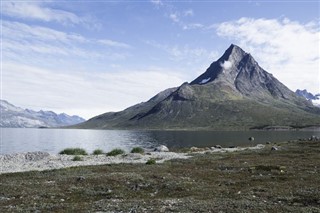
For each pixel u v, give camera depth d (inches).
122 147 5004.9
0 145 5334.6
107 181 1298.0
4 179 1419.8
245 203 884.0
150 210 823.1
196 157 2374.5
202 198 994.7
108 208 861.8
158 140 6835.6
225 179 1348.4
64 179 1364.4
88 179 1339.8
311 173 1460.4
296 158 2135.8
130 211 821.9
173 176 1422.2
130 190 1154.0
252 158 2186.3
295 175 1406.3
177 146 4977.9
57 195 1067.3
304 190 1066.1
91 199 1029.8
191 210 821.2
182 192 1104.2
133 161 2166.6
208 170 1627.7
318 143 3476.9
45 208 883.4
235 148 3486.7
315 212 789.9
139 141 6609.3
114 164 1932.8
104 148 4862.2
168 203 909.2
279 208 831.1
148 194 1091.9
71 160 2261.3
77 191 1128.8
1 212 838.5
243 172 1542.8
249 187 1160.8
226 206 853.8
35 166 1919.3
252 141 6008.9
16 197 1047.6
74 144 5807.1
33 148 4815.5
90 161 2177.7
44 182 1304.1
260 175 1429.6
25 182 1314.0
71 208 876.6
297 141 4301.2
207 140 6565.0
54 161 2159.2
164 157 2438.5
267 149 3041.3
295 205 870.4
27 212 837.2
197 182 1283.2
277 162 1915.6
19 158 2292.1
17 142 6235.2
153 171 1595.7
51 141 6766.7
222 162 1973.4
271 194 1015.0
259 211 803.4
